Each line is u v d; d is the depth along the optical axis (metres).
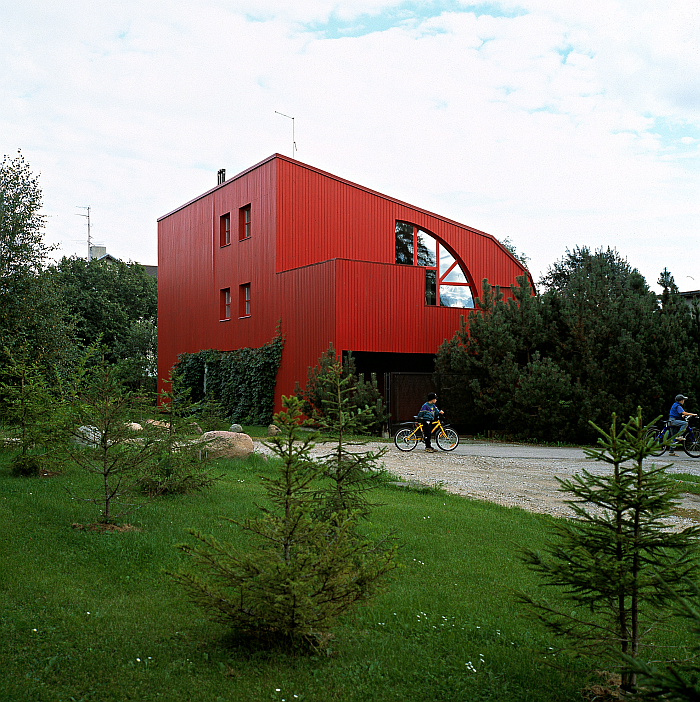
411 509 8.94
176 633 4.68
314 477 4.64
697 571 3.84
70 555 6.17
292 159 25.45
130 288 50.88
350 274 22.89
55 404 10.30
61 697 3.66
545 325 22.30
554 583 4.18
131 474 7.82
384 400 21.97
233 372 27.89
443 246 28.06
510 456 16.66
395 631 4.98
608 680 4.27
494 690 4.07
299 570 4.05
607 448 3.95
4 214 19.88
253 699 3.76
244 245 27.75
